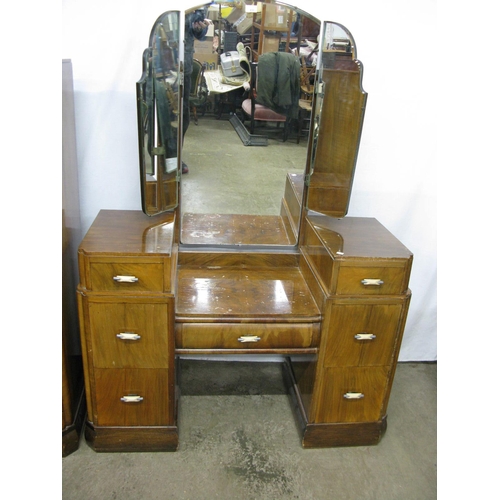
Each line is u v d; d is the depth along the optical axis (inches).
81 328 62.4
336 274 62.7
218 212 77.3
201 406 80.9
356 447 74.5
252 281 74.7
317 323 66.3
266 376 89.8
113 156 74.2
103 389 65.8
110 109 71.1
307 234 76.8
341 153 68.8
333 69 66.2
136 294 60.8
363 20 69.4
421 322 93.0
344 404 70.8
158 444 70.1
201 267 78.0
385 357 68.2
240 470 68.5
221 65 67.8
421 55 72.0
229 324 64.7
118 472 66.7
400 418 81.5
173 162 69.1
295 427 77.3
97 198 76.9
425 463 72.4
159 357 64.4
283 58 67.4
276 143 73.6
